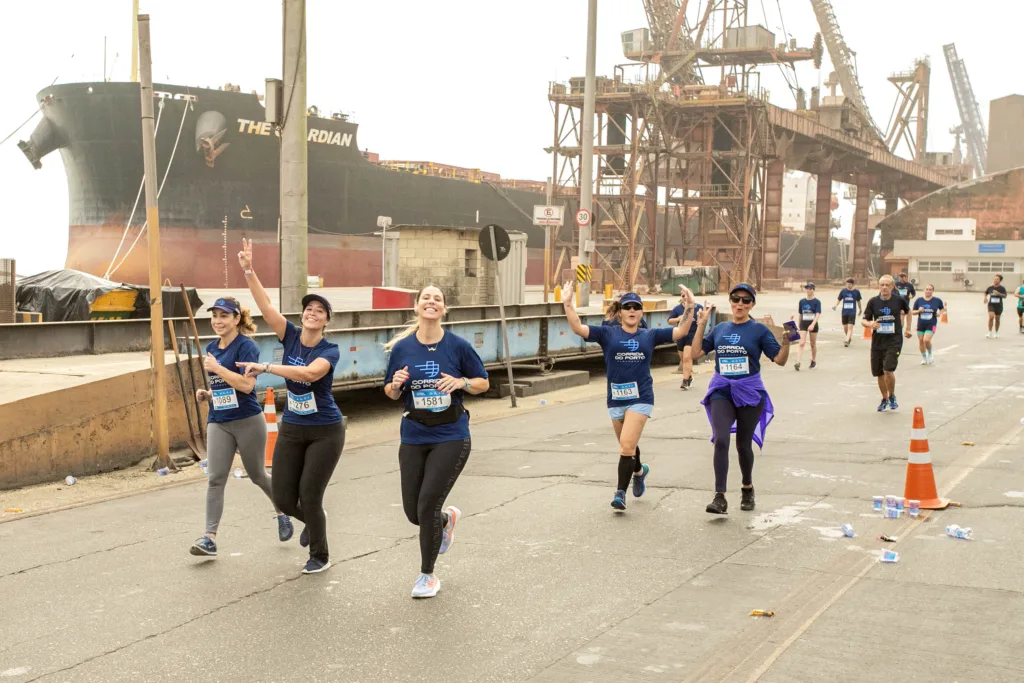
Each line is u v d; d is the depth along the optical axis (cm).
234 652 511
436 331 599
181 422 1202
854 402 1484
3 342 1672
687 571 638
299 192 1597
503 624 544
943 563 634
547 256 3522
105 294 2302
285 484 650
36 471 1038
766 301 5612
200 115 5138
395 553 705
